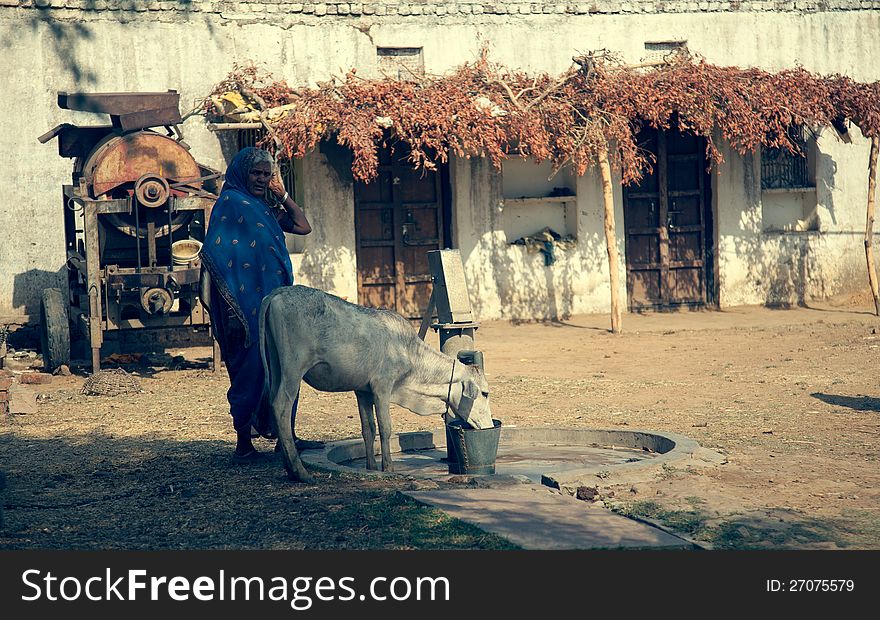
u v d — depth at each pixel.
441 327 9.54
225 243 9.13
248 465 9.18
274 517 7.40
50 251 17.12
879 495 7.70
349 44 18.70
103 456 9.84
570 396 12.84
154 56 17.61
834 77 20.56
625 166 18.86
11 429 11.22
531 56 19.61
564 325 19.38
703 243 21.08
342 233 19.05
